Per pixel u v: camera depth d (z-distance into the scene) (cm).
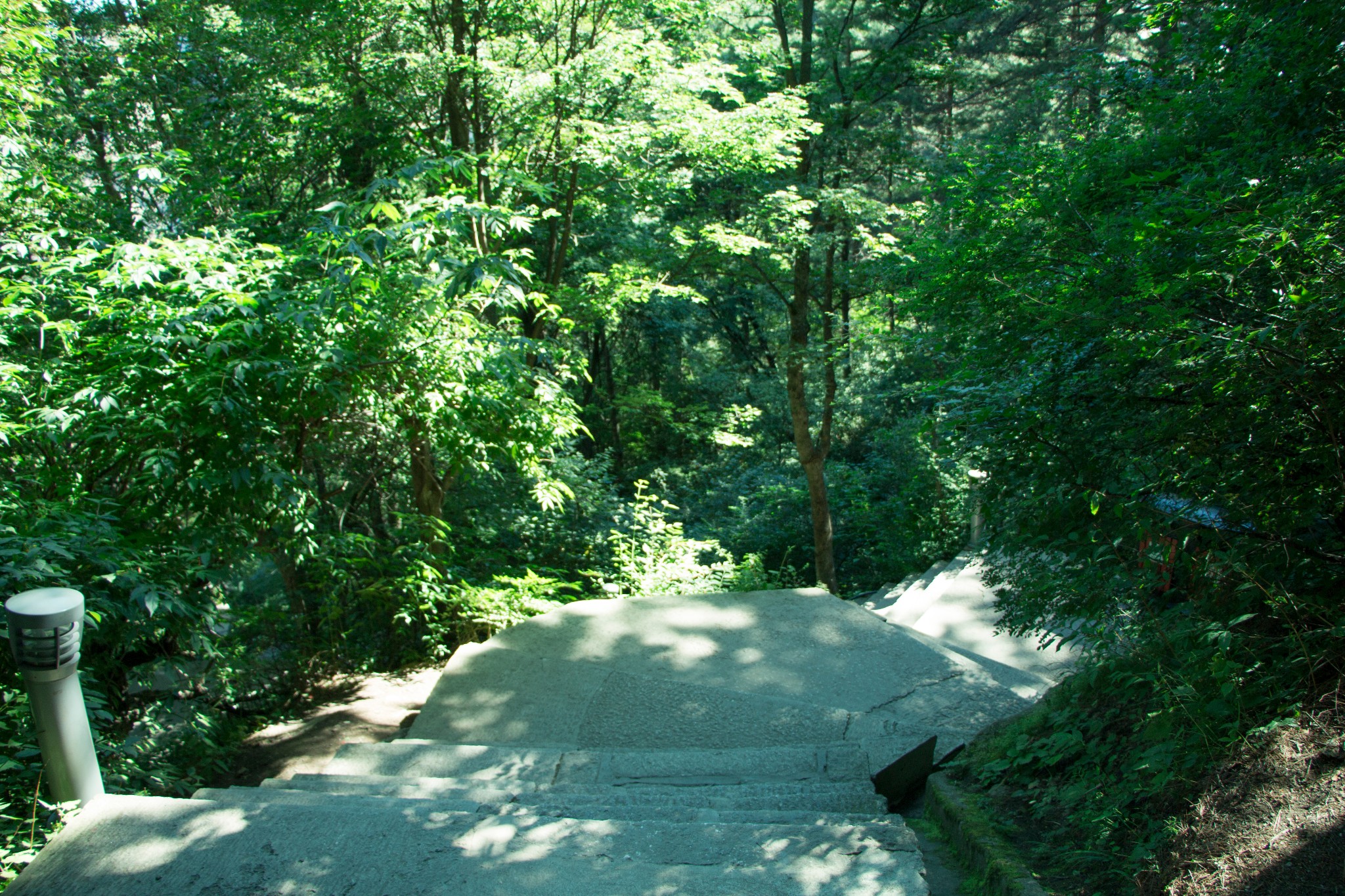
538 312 1048
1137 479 290
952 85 1495
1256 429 264
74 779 296
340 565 767
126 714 484
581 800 337
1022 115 959
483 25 1031
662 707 500
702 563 1445
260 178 1229
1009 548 342
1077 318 282
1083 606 316
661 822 270
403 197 922
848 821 288
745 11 1567
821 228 1413
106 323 593
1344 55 319
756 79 1421
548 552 1154
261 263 622
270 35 1055
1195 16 498
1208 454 272
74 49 1097
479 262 573
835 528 1611
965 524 1262
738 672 554
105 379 543
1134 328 266
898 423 1678
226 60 1124
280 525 681
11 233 619
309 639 725
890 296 1205
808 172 1398
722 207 1462
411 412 716
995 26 1783
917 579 1222
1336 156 280
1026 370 330
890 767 391
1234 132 349
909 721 494
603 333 2195
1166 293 244
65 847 252
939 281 474
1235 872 206
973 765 362
